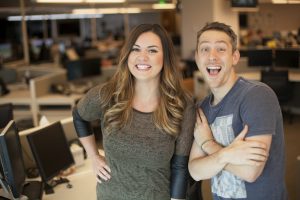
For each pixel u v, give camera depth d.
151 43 1.65
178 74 1.74
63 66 7.59
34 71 6.82
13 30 10.54
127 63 1.71
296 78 6.28
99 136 3.31
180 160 1.71
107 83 1.79
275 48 7.14
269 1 8.30
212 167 1.50
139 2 9.64
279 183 1.52
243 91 1.50
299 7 9.17
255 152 1.39
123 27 14.27
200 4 7.32
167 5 8.45
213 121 1.58
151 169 1.66
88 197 2.30
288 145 5.09
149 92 1.71
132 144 1.63
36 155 2.31
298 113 6.90
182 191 1.73
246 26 9.66
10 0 8.63
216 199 1.60
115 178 1.70
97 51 10.50
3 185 2.17
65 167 2.55
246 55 7.29
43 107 5.32
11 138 2.09
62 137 2.60
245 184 1.50
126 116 1.66
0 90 5.62
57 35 13.86
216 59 1.51
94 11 9.61
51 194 2.35
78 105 1.89
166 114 1.65
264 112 1.42
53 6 9.06
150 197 1.67
